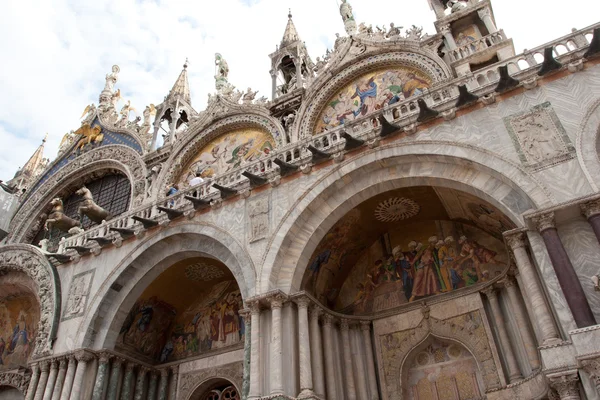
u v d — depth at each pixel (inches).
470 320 538.9
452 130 506.9
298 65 944.9
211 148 929.5
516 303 503.8
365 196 544.1
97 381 608.1
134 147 1067.9
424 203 581.6
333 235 581.6
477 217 561.9
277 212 568.4
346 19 893.8
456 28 789.9
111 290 653.9
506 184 461.4
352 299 624.1
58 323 665.6
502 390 484.7
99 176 1122.0
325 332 554.6
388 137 539.2
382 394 545.3
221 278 718.5
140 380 666.2
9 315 855.7
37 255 752.3
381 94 783.1
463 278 572.7
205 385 657.6
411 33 797.2
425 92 563.5
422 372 553.9
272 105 871.1
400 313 583.2
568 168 429.4
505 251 558.3
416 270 604.1
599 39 459.5
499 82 489.4
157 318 716.7
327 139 611.5
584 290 383.6
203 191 665.0
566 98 465.7
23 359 809.5
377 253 639.8
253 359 485.4
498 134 478.3
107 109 1209.4
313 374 505.7
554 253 395.5
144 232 667.4
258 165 633.0
